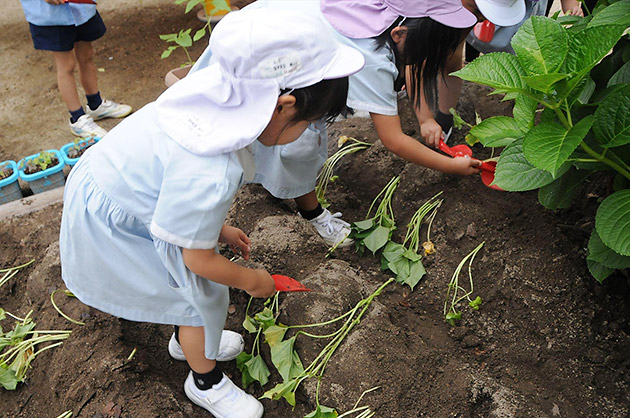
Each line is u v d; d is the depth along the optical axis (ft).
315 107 4.74
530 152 4.70
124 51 15.87
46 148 12.33
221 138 4.60
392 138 6.77
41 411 6.64
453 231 7.72
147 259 5.53
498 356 6.57
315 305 6.79
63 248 5.67
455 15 5.92
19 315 7.73
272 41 4.38
